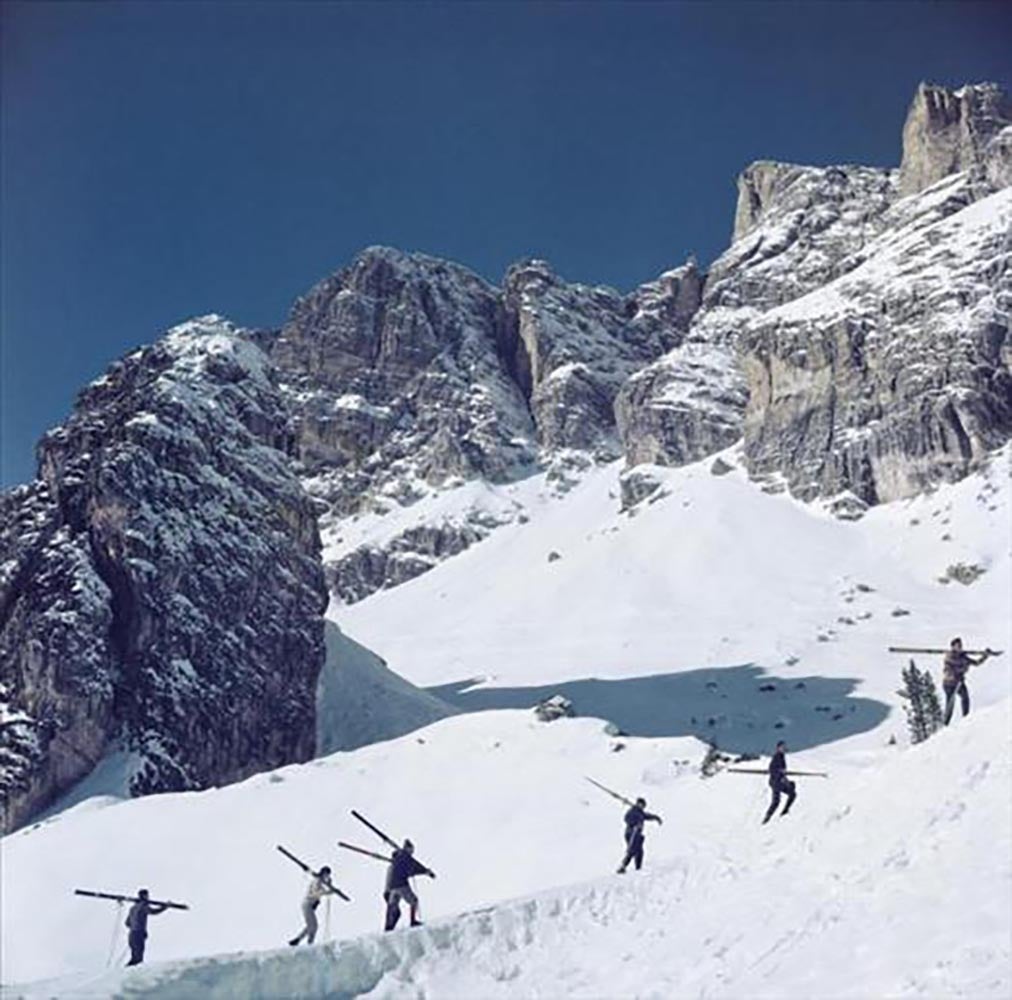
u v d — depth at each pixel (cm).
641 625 11744
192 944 3491
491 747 4700
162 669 7056
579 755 4472
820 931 1659
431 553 19150
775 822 2416
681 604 12225
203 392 8750
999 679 7538
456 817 4091
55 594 7112
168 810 4506
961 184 17812
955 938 1449
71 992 1662
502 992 1939
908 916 1575
